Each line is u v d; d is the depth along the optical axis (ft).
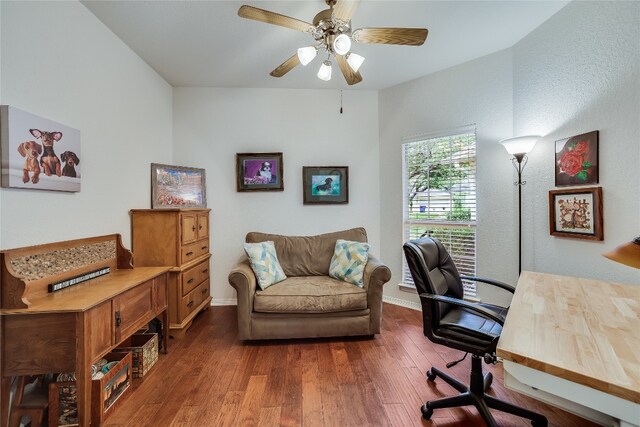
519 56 7.89
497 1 6.37
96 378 4.96
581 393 2.37
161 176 9.34
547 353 2.60
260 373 6.47
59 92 5.67
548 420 5.01
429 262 5.81
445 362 6.89
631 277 5.44
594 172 5.97
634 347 2.69
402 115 10.51
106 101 7.11
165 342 7.36
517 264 8.05
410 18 6.88
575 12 6.31
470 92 8.91
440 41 7.86
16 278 4.39
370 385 6.01
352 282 8.52
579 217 6.30
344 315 7.98
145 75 8.91
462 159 9.23
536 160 7.43
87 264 6.29
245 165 10.88
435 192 9.86
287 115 11.05
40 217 5.24
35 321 4.43
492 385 6.02
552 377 2.50
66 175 5.73
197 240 9.28
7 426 4.53
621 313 3.56
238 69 9.45
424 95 9.93
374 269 8.11
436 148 9.81
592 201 6.00
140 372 6.28
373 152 11.25
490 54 8.51
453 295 6.15
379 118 11.21
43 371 4.45
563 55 6.63
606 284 4.91
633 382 2.17
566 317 3.45
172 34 7.48
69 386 4.74
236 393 5.77
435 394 5.72
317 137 11.14
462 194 9.24
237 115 10.91
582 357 2.53
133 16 6.74
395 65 9.20
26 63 4.99
